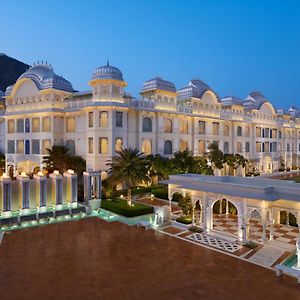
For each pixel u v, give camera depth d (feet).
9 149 174.09
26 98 164.96
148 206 105.81
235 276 55.06
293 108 301.63
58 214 97.96
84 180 113.19
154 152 154.20
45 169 139.95
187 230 84.53
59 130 155.33
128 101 143.43
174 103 163.43
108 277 54.49
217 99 190.39
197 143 176.86
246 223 73.92
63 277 54.44
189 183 89.97
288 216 87.40
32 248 69.97
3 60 472.03
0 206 93.91
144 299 46.75
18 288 50.31
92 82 139.44
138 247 70.79
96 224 92.27
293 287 50.83
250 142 220.84
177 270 57.62
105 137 137.28
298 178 199.31
